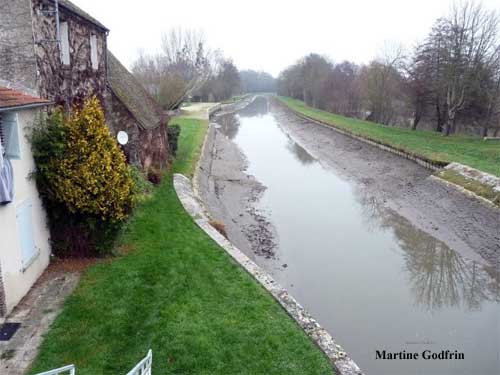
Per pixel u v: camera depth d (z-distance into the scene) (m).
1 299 9.27
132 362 8.30
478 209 21.05
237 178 30.30
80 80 15.23
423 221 21.92
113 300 10.39
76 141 11.52
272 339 9.32
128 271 11.88
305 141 50.59
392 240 19.84
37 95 11.23
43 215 11.72
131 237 14.30
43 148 11.25
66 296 10.46
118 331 9.22
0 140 9.35
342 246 19.08
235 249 14.05
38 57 11.31
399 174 29.77
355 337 12.40
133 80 24.98
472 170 24.86
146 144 20.44
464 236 19.36
